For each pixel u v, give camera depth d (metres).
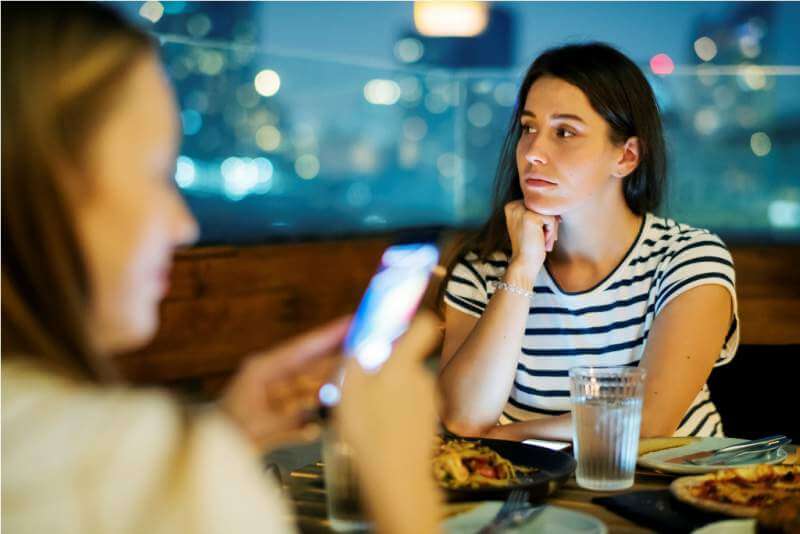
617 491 1.28
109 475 0.56
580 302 2.00
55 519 0.55
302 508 1.21
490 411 1.86
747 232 4.20
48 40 0.61
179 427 0.58
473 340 1.89
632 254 2.00
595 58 1.97
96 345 0.62
